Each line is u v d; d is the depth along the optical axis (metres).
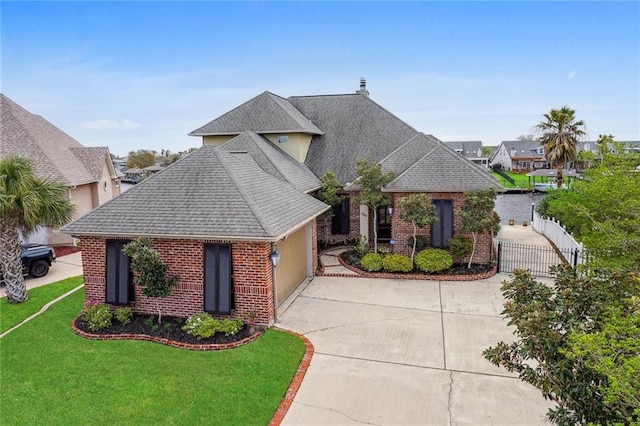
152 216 13.73
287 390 9.45
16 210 14.69
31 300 15.71
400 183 18.89
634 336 5.44
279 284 14.51
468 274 17.41
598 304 6.31
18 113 26.86
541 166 95.69
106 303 13.97
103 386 9.55
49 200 14.86
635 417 5.14
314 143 25.55
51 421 8.37
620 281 6.80
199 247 13.08
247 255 12.73
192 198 14.13
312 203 17.77
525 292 7.03
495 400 8.98
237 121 24.31
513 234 27.28
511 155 97.19
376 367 10.43
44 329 12.90
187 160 15.77
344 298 15.26
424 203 17.41
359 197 19.14
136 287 13.78
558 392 5.93
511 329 12.42
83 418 8.43
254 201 13.87
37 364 10.66
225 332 12.05
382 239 22.67
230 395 9.16
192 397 9.06
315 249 18.42
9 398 9.19
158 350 11.34
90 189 28.78
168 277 13.02
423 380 9.81
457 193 18.52
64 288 17.06
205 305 13.12
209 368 10.28
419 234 19.06
